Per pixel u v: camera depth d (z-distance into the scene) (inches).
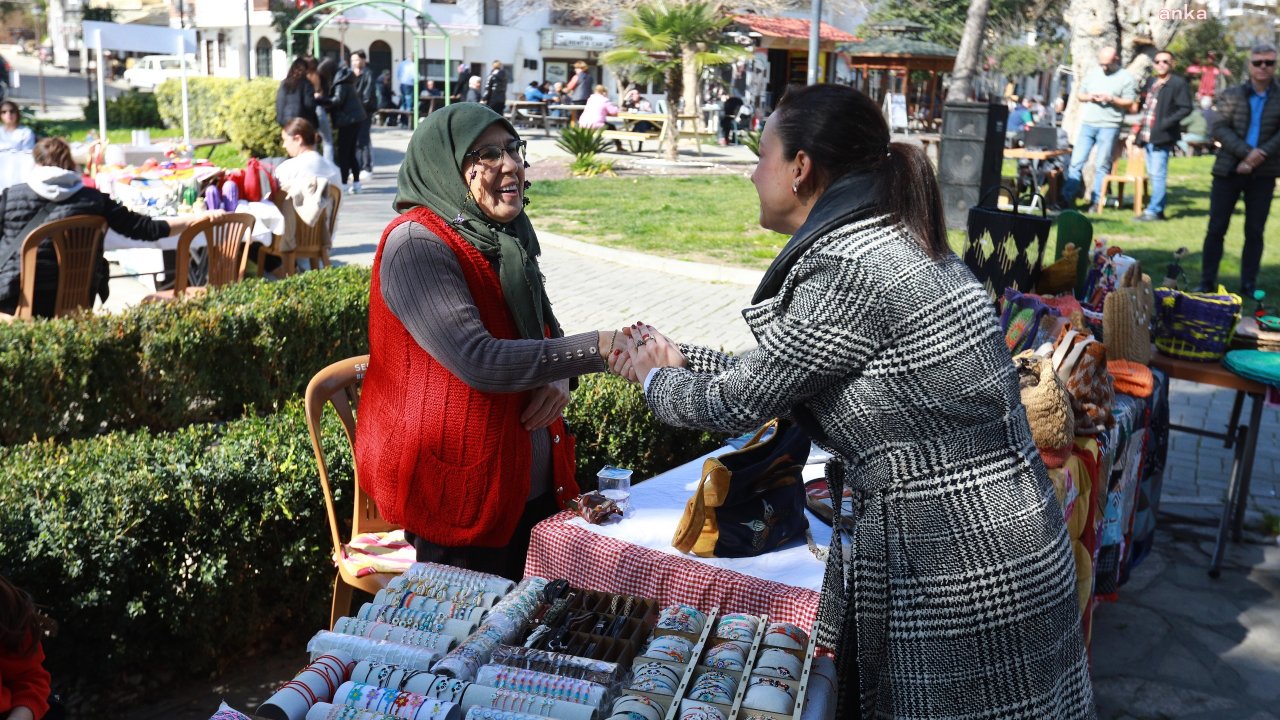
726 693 85.3
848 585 91.1
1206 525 204.2
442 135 112.3
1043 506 84.7
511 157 113.4
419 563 105.2
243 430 163.5
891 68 967.6
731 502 112.5
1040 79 1772.9
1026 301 161.6
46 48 2576.3
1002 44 1534.2
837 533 97.5
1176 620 169.0
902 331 80.7
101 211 268.8
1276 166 355.9
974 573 82.8
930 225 82.7
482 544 117.0
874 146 84.6
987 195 190.4
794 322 82.7
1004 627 83.2
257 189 353.7
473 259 112.8
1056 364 134.6
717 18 871.1
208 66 1707.7
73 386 223.5
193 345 237.5
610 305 371.6
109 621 134.6
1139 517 177.3
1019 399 86.3
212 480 142.4
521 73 1485.0
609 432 178.9
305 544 150.1
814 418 87.9
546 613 98.0
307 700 81.1
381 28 1374.3
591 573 115.1
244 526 144.4
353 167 628.4
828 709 88.4
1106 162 551.5
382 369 115.7
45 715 100.2
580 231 510.3
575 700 81.7
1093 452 133.8
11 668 95.1
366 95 692.7
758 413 84.4
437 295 108.9
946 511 82.9
